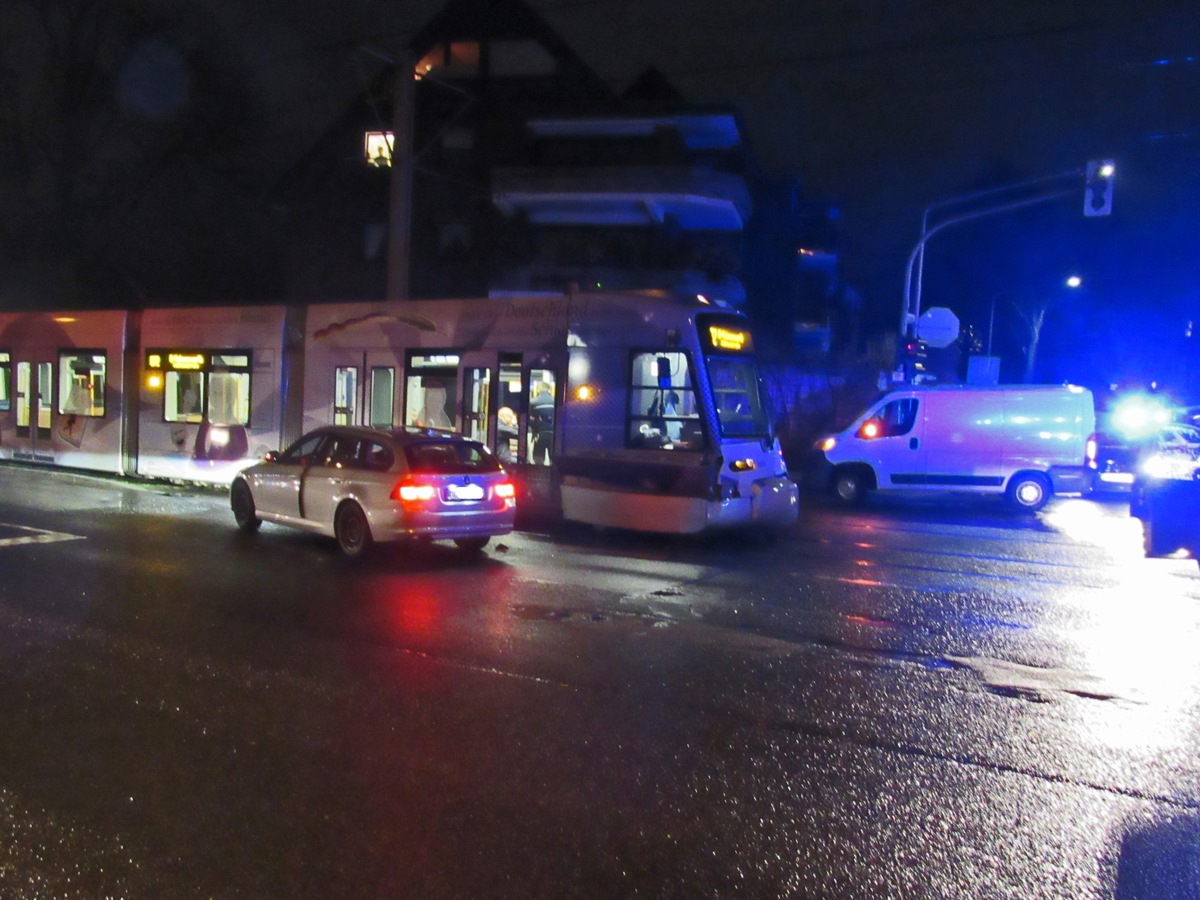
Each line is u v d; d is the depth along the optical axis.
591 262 33.31
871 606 9.84
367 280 37.84
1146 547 10.37
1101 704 6.83
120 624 8.55
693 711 6.58
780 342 36.62
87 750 5.74
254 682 7.04
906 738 6.12
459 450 11.93
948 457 18.66
